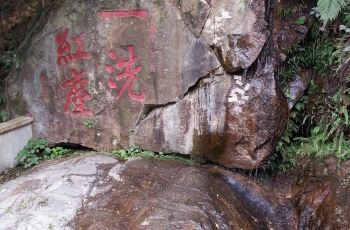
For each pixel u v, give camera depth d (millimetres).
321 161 4457
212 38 4176
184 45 4301
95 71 4746
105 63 4680
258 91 4152
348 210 3953
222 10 4094
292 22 4613
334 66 4598
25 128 5082
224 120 4301
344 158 4348
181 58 4340
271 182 4582
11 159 4906
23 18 5395
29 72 5027
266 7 4086
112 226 3398
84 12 4617
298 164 4613
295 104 4691
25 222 3500
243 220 3750
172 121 4562
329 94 4625
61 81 4922
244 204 4070
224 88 4262
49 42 4844
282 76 4594
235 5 4043
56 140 5121
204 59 4258
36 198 3846
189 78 4359
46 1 4945
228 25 4090
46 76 4965
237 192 4176
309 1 4703
